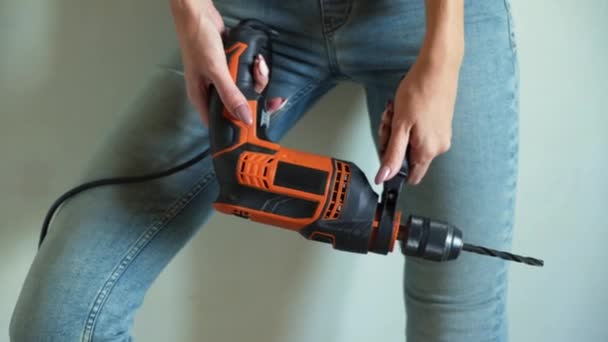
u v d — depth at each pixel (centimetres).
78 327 70
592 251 106
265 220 62
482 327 76
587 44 90
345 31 73
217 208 63
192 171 77
